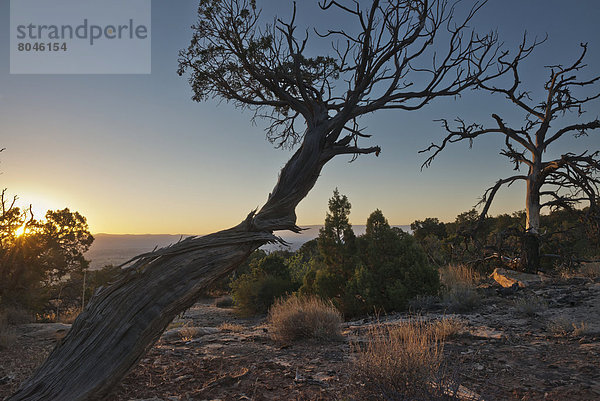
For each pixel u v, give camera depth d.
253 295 18.36
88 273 25.94
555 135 18.83
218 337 8.63
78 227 31.30
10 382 5.48
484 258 20.11
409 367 3.87
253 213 4.56
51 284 22.73
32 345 8.74
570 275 13.94
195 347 7.52
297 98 6.08
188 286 4.19
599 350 5.58
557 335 6.71
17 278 14.73
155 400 4.25
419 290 11.48
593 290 10.14
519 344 6.32
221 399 4.25
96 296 4.22
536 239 17.39
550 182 18.42
